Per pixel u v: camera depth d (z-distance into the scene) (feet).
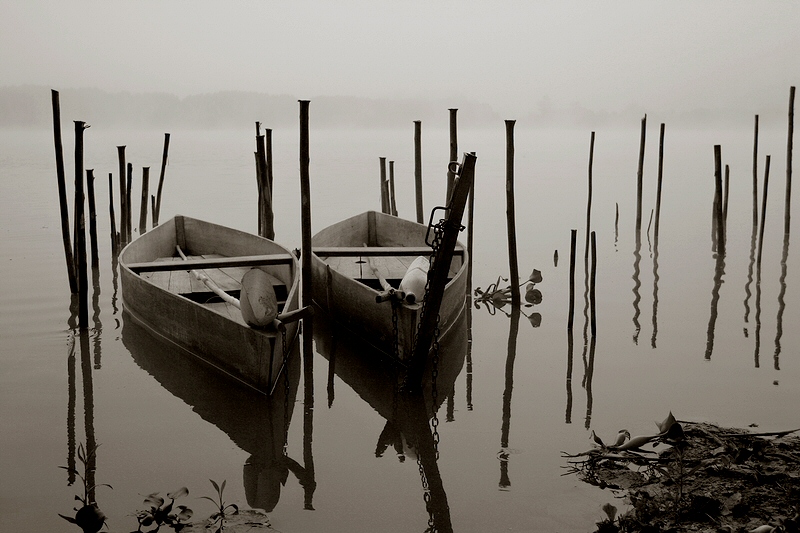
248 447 20.02
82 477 18.13
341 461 19.24
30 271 38.70
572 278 29.63
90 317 31.14
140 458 19.24
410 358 24.07
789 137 47.26
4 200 65.36
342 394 23.81
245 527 15.92
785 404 21.77
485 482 17.90
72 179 83.61
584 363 26.05
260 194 45.14
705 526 15.06
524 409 22.25
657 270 40.01
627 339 28.55
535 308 33.24
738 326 29.81
